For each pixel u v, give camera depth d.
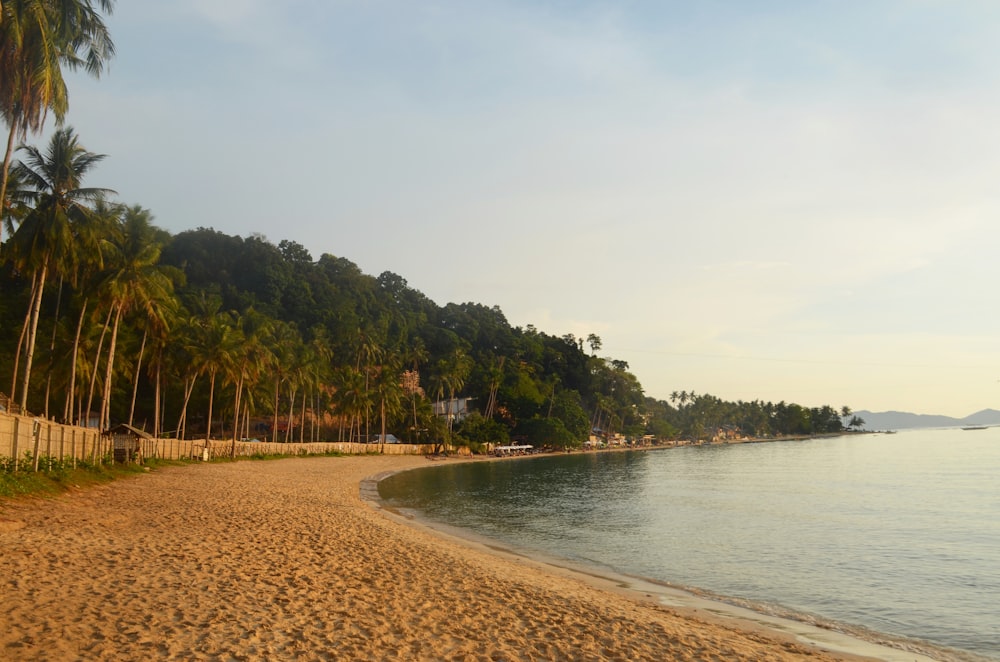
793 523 41.38
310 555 20.88
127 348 78.00
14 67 26.36
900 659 15.69
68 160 40.59
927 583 25.12
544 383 197.00
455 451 141.75
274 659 10.70
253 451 85.94
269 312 154.25
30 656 9.63
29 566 14.91
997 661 16.20
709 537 35.97
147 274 52.06
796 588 24.19
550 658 12.38
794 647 15.71
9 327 82.81
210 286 152.00
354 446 113.94
